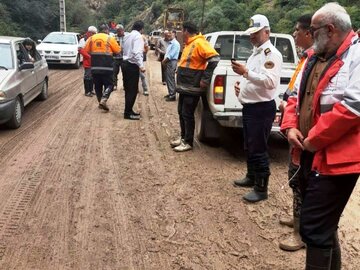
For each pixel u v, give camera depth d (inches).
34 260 148.7
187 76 259.0
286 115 129.2
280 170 254.1
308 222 115.0
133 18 3093.0
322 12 109.1
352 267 151.6
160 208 194.1
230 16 1225.4
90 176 231.0
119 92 522.0
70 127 338.6
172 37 462.3
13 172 233.3
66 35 813.9
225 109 251.1
